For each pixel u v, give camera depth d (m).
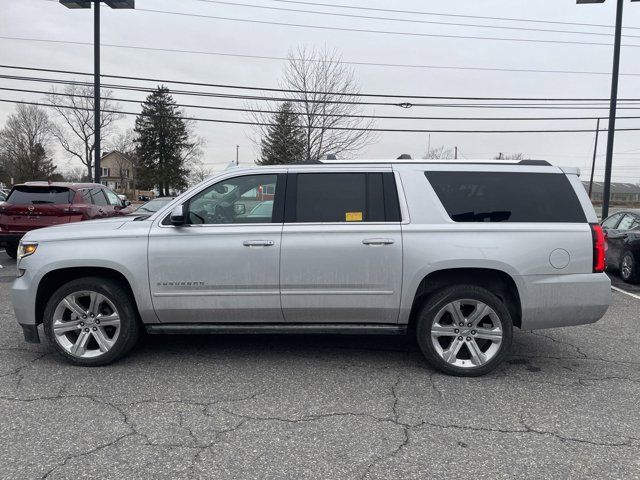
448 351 4.59
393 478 2.98
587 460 3.20
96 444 3.34
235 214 4.71
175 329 4.73
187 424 3.63
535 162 4.77
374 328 4.69
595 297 4.49
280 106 23.70
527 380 4.55
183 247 4.58
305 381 4.46
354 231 4.54
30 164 67.81
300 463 3.13
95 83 17.83
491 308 4.51
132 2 17.59
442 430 3.58
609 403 4.07
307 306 4.61
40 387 4.27
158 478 2.96
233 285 4.59
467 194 4.63
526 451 3.30
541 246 4.48
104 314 4.75
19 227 10.42
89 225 4.87
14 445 3.31
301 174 4.73
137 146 65.38
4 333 5.80
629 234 9.95
